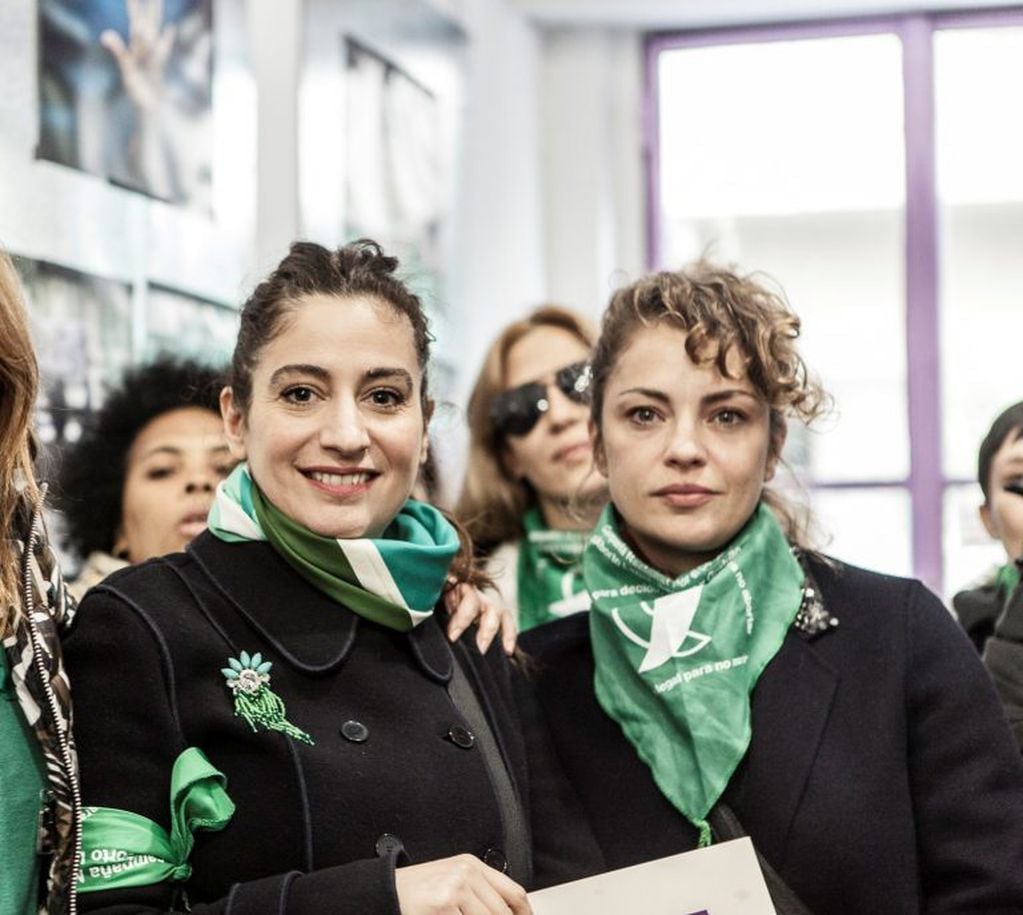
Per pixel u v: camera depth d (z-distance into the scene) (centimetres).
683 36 712
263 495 212
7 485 189
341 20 481
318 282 211
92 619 198
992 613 282
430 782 203
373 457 209
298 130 452
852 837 216
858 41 699
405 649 214
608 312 239
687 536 228
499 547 367
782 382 229
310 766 196
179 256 398
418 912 183
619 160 714
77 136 357
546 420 362
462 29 593
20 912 182
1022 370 688
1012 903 212
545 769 230
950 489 689
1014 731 243
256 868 193
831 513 696
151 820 192
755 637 228
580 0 672
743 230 709
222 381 273
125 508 316
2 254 191
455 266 578
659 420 230
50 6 348
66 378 348
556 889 205
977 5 684
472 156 605
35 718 186
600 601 235
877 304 697
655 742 227
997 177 691
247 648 203
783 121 707
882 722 223
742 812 220
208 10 415
